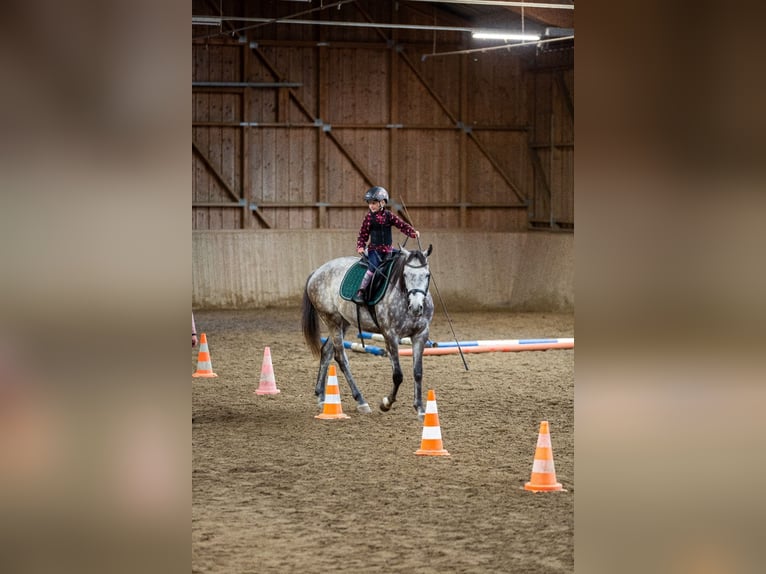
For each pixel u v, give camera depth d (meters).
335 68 19.80
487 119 20.50
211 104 19.22
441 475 6.46
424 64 20.20
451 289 19.69
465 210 20.47
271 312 18.47
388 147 20.16
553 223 19.94
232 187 19.47
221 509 5.58
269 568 4.46
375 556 4.66
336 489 6.08
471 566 4.51
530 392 9.93
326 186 19.91
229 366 11.80
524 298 19.69
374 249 8.92
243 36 19.19
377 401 9.48
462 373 11.20
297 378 10.92
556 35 16.86
